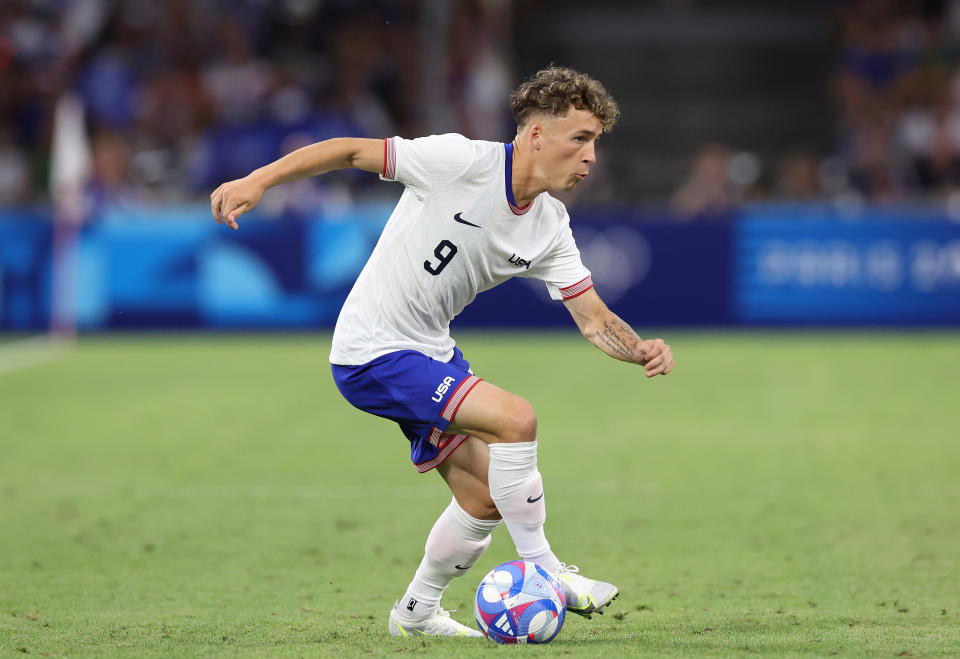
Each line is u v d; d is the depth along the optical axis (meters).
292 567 18.88
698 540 20.45
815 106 68.31
